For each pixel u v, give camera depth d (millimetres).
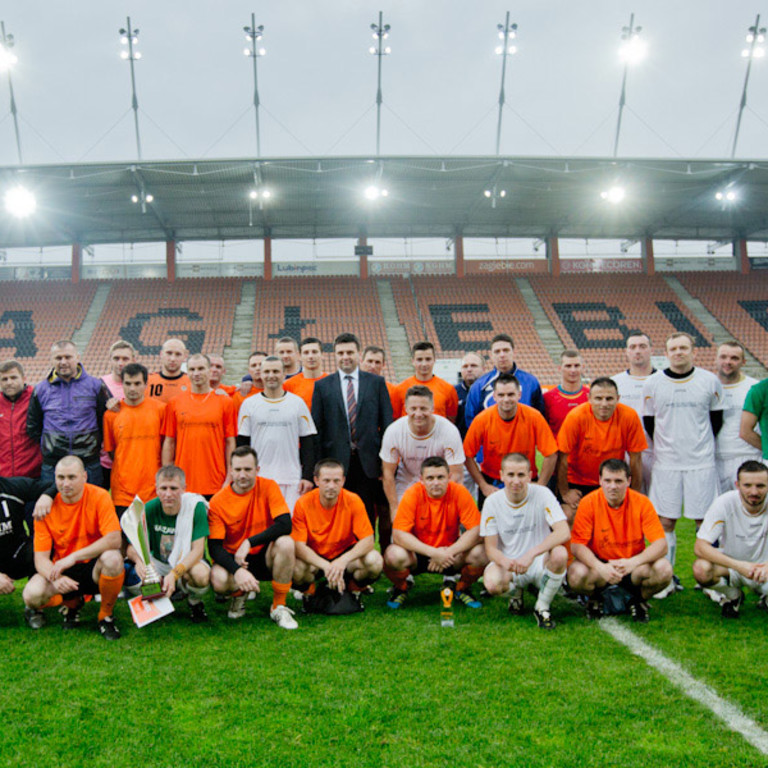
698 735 2596
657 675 3180
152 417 4965
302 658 3436
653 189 22797
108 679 3162
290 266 28984
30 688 3061
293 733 2619
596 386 4641
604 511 4195
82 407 4918
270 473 5008
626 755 2445
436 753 2457
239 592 4199
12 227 25250
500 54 21594
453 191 22812
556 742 2539
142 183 20031
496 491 4324
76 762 2414
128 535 3924
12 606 4508
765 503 4039
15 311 26094
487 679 3141
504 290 28344
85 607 4508
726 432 5078
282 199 23328
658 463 4941
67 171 19234
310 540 4445
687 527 7359
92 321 25766
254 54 20109
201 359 5004
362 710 2811
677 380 4820
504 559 4117
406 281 28656
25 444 5027
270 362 4984
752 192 23203
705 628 3904
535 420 4816
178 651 3564
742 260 29672
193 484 5043
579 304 27734
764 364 24859
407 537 4367
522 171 20641
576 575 4121
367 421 5016
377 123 21188
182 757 2439
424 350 5418
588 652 3502
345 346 5012
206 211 24250
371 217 26047
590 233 28875
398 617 4203
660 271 30125
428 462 4320
